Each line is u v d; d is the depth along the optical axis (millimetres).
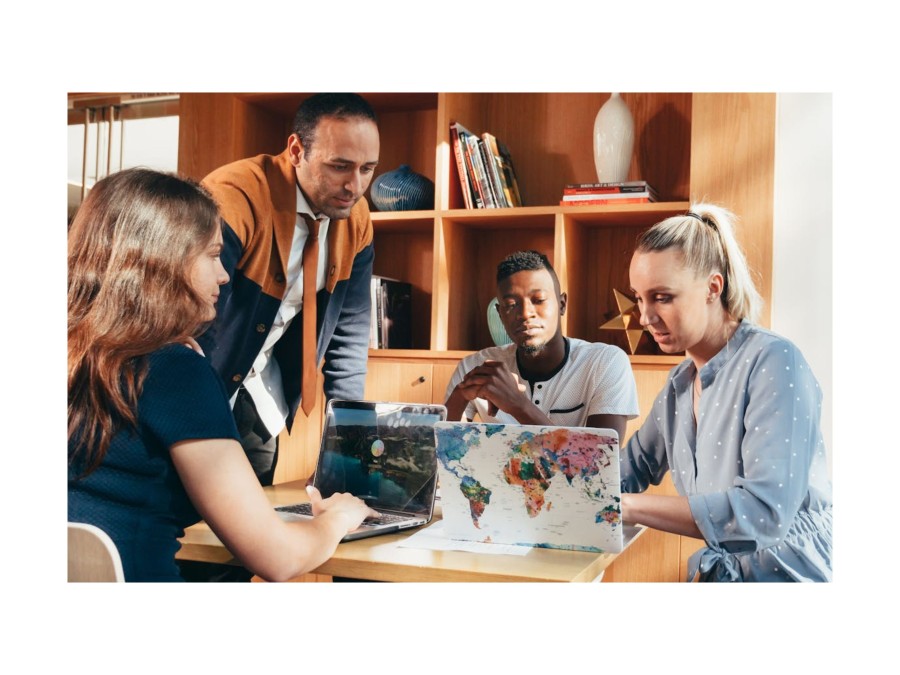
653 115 2746
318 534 1336
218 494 1222
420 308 3008
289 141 2133
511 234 2900
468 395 2105
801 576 1730
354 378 2406
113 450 1225
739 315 1792
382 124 3088
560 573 1246
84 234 1309
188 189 1363
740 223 2309
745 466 1606
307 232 2195
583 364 2209
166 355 1259
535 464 1375
